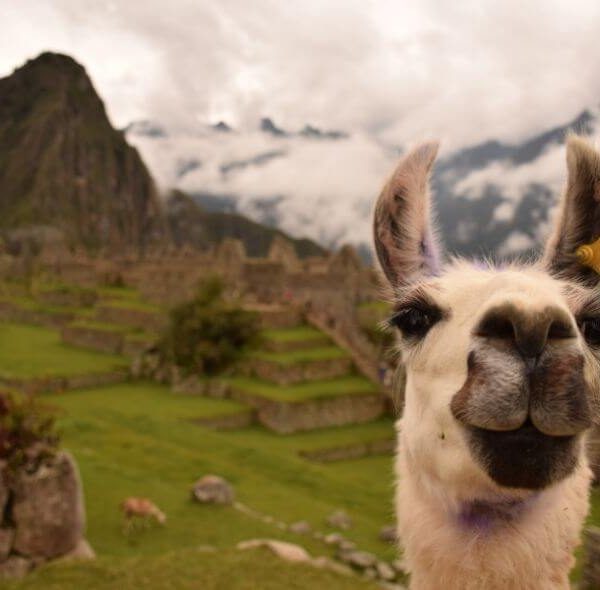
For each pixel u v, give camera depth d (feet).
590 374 6.42
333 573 34.32
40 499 34.40
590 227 7.63
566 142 7.60
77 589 30.68
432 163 8.34
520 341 5.64
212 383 122.11
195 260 231.71
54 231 652.48
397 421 8.77
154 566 33.37
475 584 7.00
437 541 7.24
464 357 6.55
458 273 7.51
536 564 6.93
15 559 33.60
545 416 5.61
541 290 6.02
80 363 135.85
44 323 202.39
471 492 6.65
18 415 35.35
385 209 8.47
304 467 70.54
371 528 51.52
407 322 7.39
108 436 66.80
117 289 234.58
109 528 42.55
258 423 111.65
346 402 116.37
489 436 6.02
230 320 129.18
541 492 6.64
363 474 86.58
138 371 132.57
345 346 140.36
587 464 7.67
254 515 49.29
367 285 171.01
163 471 58.49
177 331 129.90
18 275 296.30
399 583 39.86
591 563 23.16
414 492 7.62
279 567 34.12
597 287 7.34
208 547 37.58
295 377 125.08
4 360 133.18
